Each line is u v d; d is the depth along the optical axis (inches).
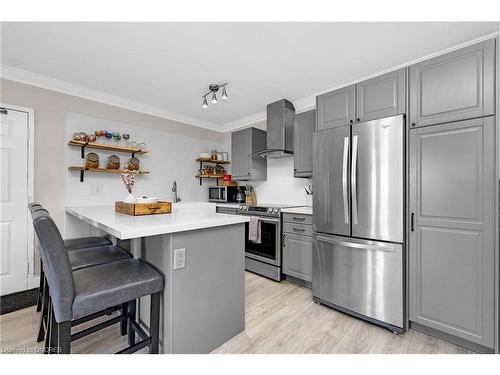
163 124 151.2
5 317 80.7
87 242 80.1
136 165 133.5
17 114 100.0
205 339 61.6
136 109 138.5
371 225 77.3
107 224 52.9
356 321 79.5
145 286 50.5
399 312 71.9
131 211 71.2
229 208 143.0
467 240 63.3
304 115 118.5
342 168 84.4
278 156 141.8
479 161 61.8
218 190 166.9
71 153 115.4
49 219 40.0
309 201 130.6
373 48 83.2
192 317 58.6
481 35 75.7
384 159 74.9
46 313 66.8
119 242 83.0
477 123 62.2
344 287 83.6
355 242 80.8
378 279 75.9
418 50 84.4
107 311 67.7
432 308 68.7
